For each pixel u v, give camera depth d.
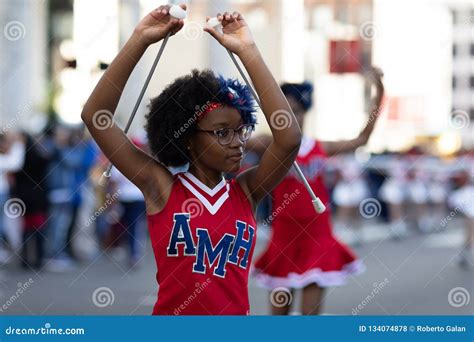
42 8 20.66
